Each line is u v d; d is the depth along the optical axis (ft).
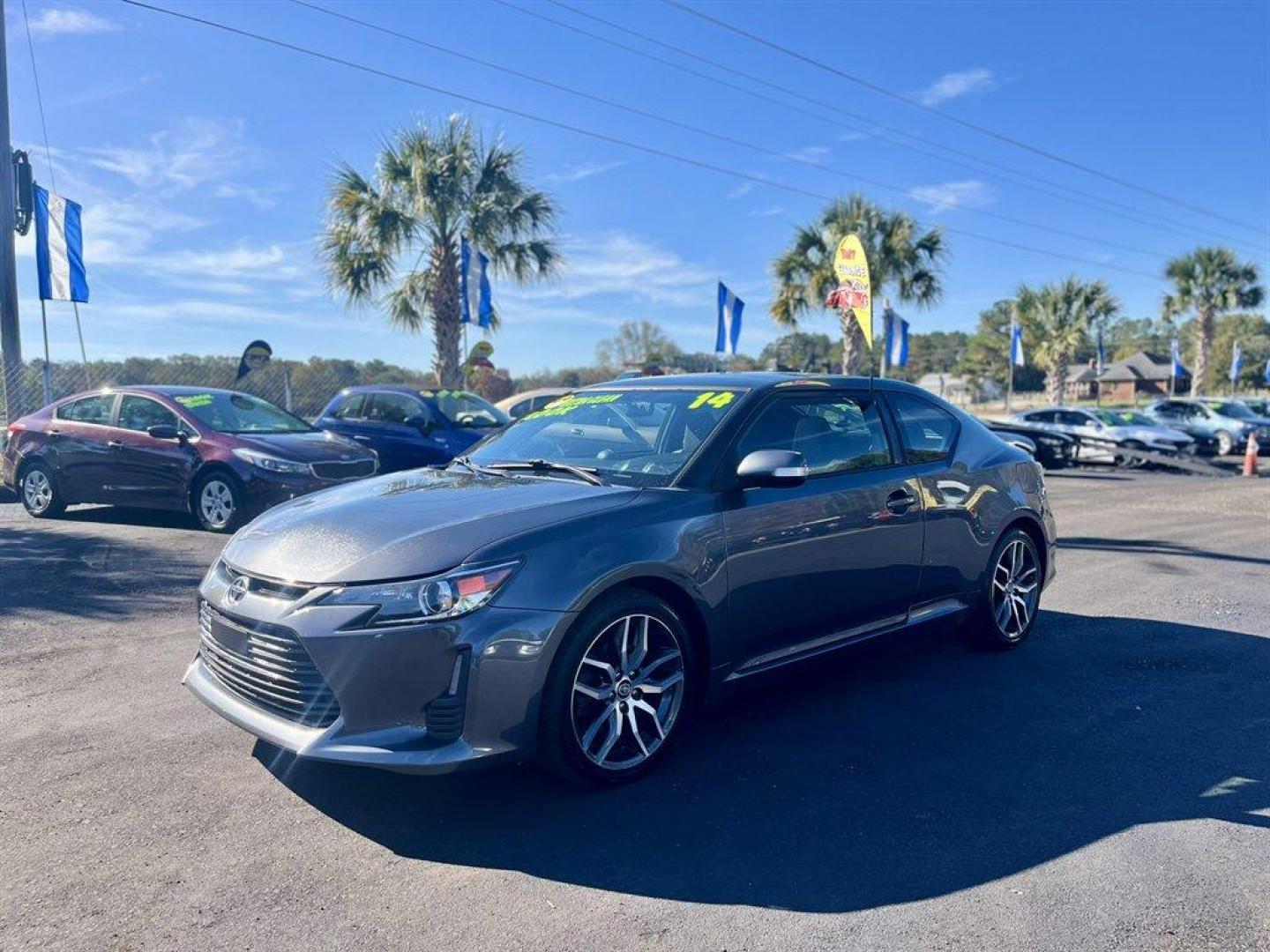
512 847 10.14
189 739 12.91
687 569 11.94
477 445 16.24
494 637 10.27
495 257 60.08
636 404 14.89
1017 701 15.14
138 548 26.05
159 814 10.76
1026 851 10.18
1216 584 24.71
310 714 10.41
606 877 9.57
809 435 14.44
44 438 31.55
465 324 57.98
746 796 11.46
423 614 10.12
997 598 17.69
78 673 15.60
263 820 10.64
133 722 13.48
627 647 11.60
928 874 9.67
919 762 12.57
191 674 12.23
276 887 9.29
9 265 41.06
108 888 9.23
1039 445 69.87
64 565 23.81
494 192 57.57
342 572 10.37
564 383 87.10
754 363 80.02
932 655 17.67
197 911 8.86
